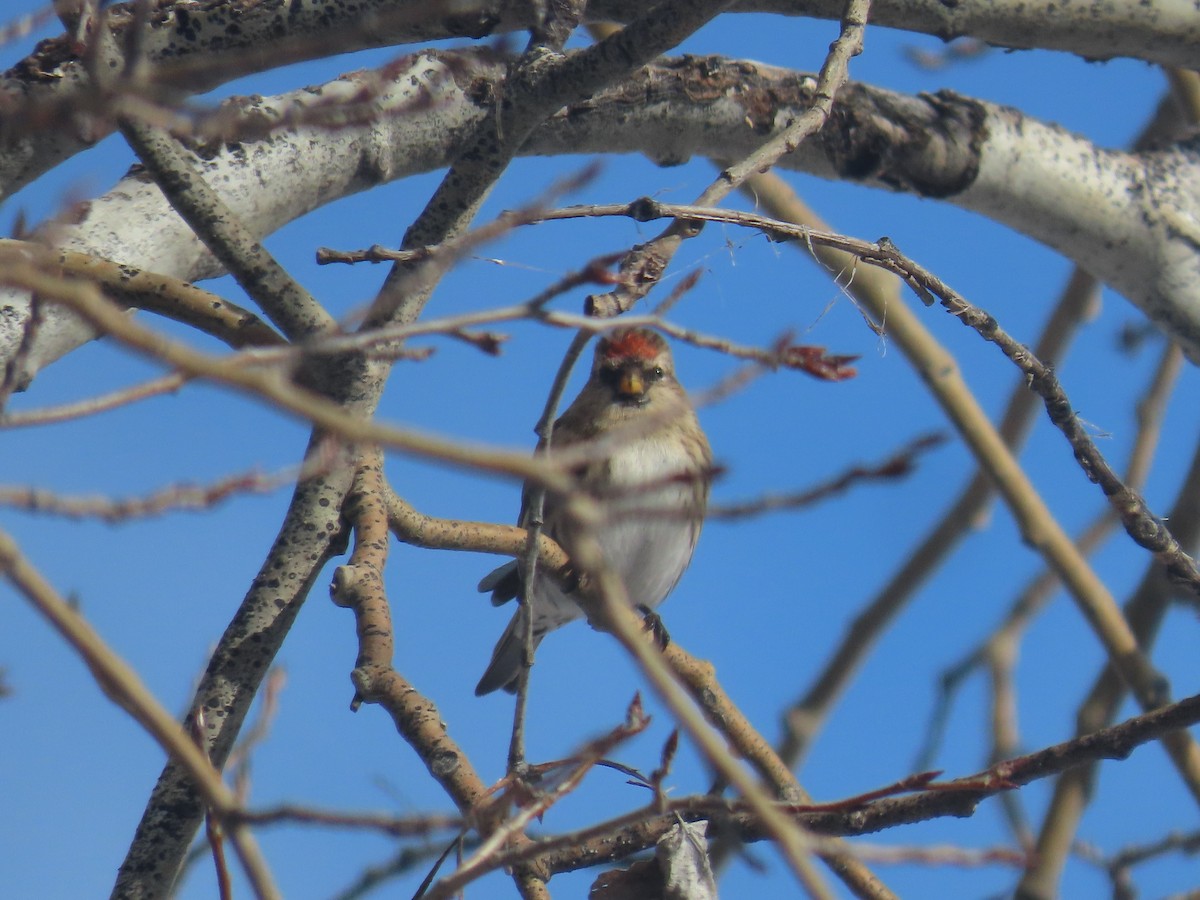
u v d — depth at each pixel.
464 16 7.03
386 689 5.93
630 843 5.74
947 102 8.66
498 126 6.42
